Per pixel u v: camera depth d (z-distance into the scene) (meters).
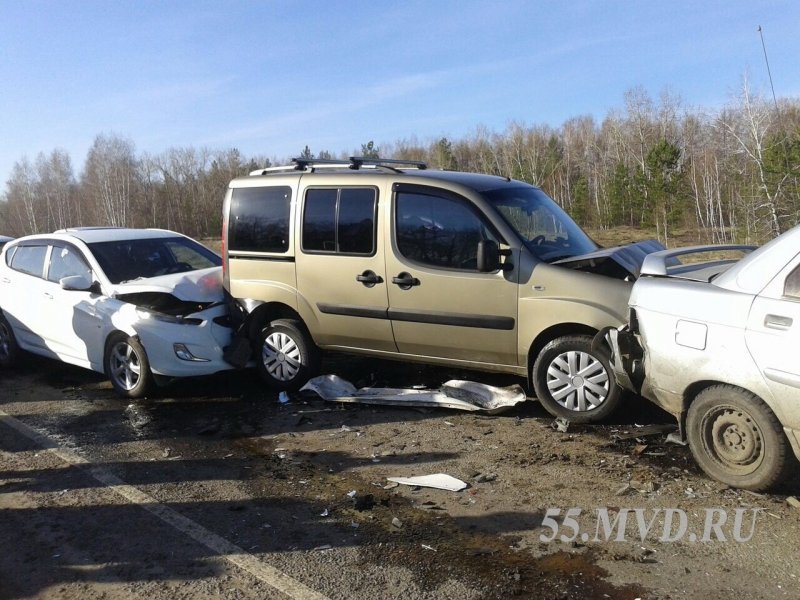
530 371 5.82
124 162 72.31
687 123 62.81
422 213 6.10
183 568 3.71
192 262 8.45
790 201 32.44
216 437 5.84
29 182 76.44
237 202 7.13
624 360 5.06
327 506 4.39
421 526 4.05
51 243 8.22
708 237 42.75
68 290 7.71
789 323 3.91
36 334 8.13
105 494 4.76
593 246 6.63
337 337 6.65
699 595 3.21
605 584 3.34
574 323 5.48
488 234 5.81
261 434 5.87
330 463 5.13
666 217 44.69
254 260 7.00
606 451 4.99
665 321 4.52
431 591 3.35
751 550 3.58
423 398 6.20
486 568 3.54
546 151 66.81
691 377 4.39
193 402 6.89
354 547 3.84
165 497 4.66
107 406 6.90
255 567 3.68
